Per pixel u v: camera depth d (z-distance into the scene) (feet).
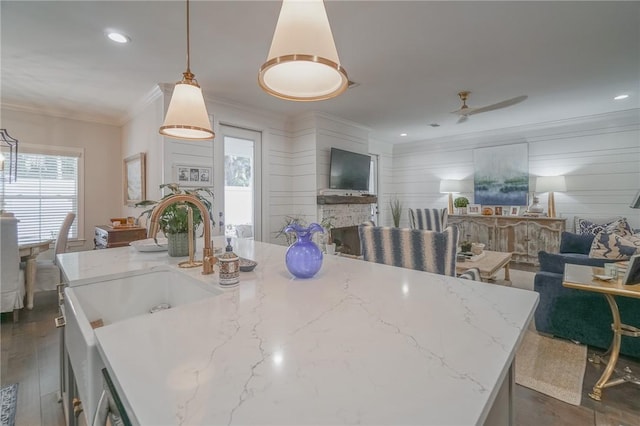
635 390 5.95
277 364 1.96
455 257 6.00
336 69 2.99
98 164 15.83
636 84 11.75
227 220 13.80
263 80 3.35
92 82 11.15
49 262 11.46
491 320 2.68
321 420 1.47
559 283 7.88
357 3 6.89
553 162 17.20
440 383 1.76
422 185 22.68
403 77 10.99
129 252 6.04
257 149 14.96
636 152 14.98
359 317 2.75
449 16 7.43
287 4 3.05
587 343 7.42
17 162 13.61
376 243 6.79
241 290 3.57
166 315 2.80
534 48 8.99
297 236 4.19
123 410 1.88
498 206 18.97
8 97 12.64
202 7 6.92
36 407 5.57
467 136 20.30
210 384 1.75
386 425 1.44
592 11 7.25
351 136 17.51
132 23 7.53
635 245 7.55
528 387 6.09
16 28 7.69
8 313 10.09
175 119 5.29
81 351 2.81
